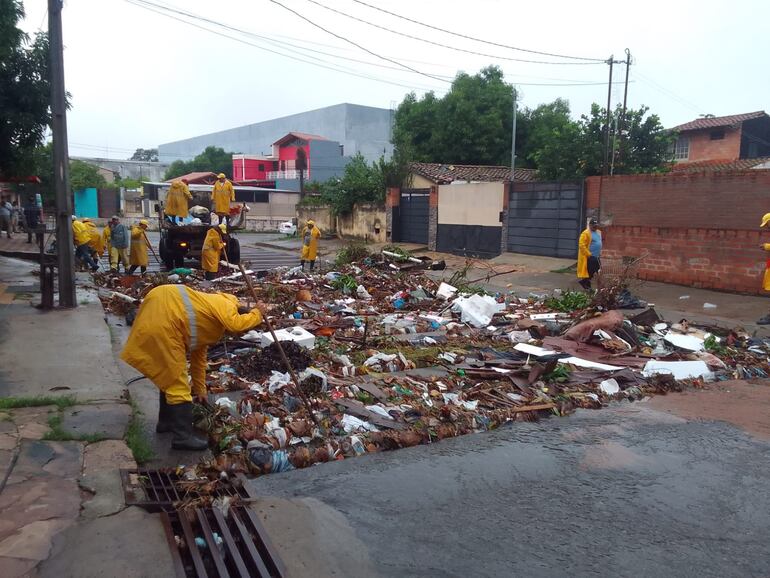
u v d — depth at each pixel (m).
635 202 16.73
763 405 6.98
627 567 3.68
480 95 35.62
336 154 56.50
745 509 4.46
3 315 9.26
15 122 15.28
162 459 4.82
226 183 18.62
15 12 14.47
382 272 15.27
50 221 31.45
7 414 5.18
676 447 5.64
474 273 18.77
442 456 5.33
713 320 12.02
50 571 3.20
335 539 3.87
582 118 24.56
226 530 3.82
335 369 7.57
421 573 3.56
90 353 7.37
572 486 4.78
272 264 21.45
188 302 4.92
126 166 77.94
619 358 8.71
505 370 7.72
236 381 6.69
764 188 13.91
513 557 3.76
